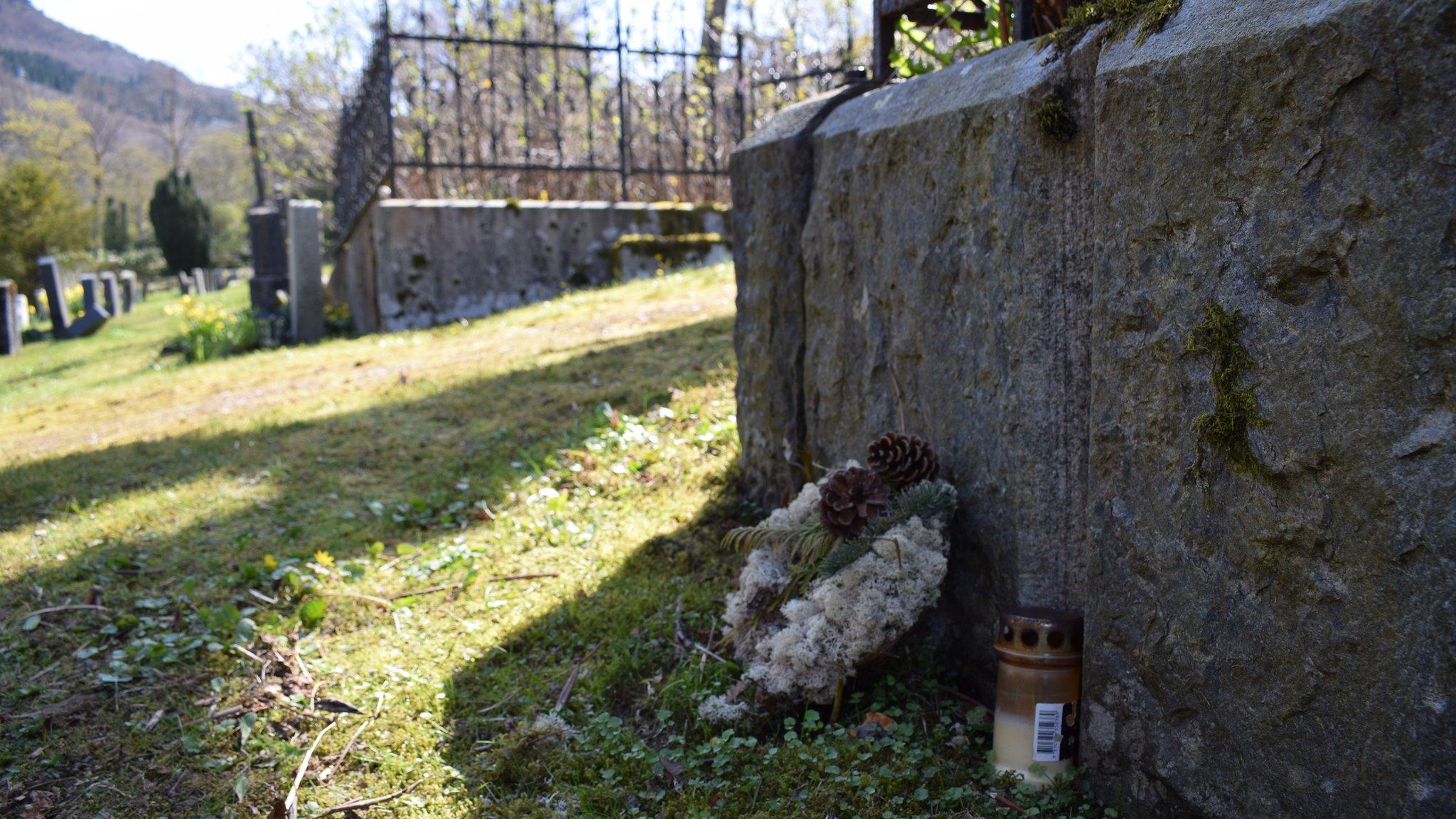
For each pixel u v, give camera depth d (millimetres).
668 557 3590
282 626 3322
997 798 2148
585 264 10844
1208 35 1732
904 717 2510
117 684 2959
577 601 3340
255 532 4184
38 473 5531
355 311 12047
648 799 2348
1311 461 1594
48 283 19516
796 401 3605
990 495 2482
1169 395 1855
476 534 4020
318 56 19969
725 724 2578
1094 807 2111
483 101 13172
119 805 2438
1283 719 1691
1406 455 1456
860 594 2465
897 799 2174
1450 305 1384
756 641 2742
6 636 3279
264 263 16297
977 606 2570
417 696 2865
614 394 5355
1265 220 1636
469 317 10516
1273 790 1725
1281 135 1596
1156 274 1860
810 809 2195
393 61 12648
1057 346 2258
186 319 11859
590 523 3992
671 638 3047
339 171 15961
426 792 2439
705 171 11344
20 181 34906
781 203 3541
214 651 3137
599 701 2775
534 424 5172
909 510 2557
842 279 3219
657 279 9688
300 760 2580
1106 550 2037
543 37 13984
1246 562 1730
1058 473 2293
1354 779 1582
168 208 41906
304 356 9062
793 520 2871
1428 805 1476
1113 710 2061
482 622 3307
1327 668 1606
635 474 4355
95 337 19344
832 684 2516
